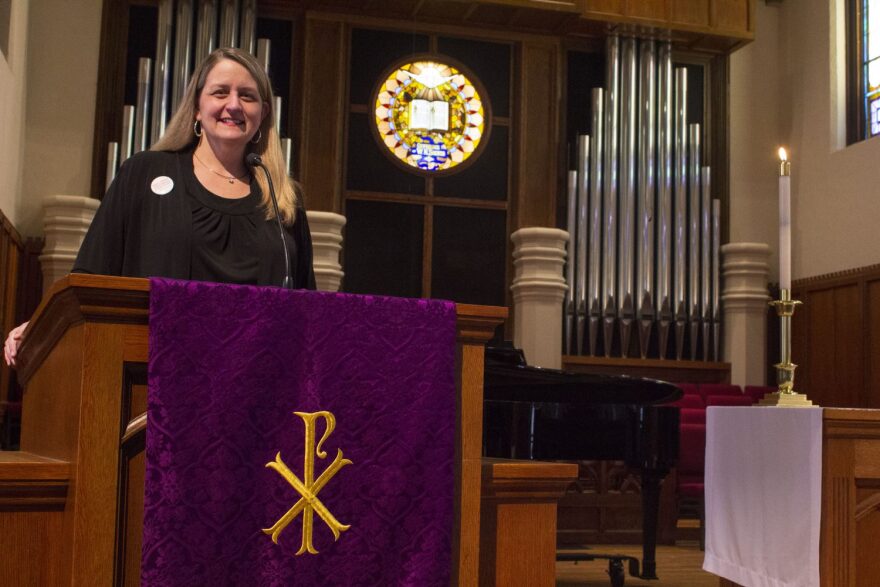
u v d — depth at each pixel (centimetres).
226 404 153
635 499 744
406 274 872
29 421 200
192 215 199
